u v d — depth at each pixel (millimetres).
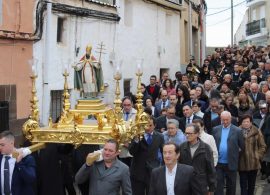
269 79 15258
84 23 14289
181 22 24141
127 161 9523
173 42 21516
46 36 12438
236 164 9453
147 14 18734
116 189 6191
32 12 12016
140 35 18109
